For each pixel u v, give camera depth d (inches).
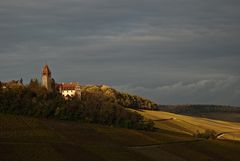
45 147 5378.9
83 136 6412.4
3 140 5482.3
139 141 6599.4
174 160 5649.6
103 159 5191.9
